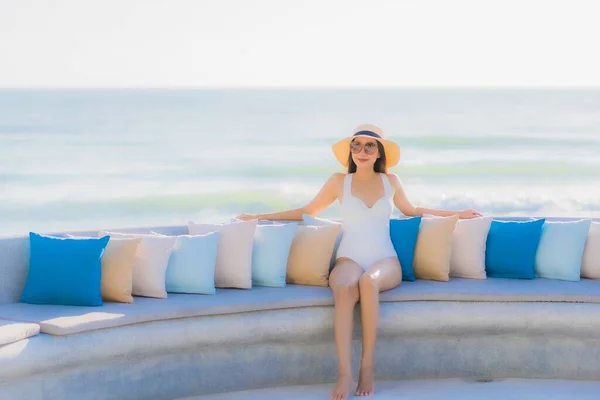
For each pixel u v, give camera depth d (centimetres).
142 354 454
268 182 1805
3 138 2173
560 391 495
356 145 554
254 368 495
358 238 541
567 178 1867
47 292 479
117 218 1498
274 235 537
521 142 2370
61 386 434
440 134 2541
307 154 2175
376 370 511
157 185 1705
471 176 1884
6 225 1420
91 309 465
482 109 3131
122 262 488
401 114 3241
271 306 489
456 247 557
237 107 3000
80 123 2403
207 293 507
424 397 479
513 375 518
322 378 508
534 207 1583
